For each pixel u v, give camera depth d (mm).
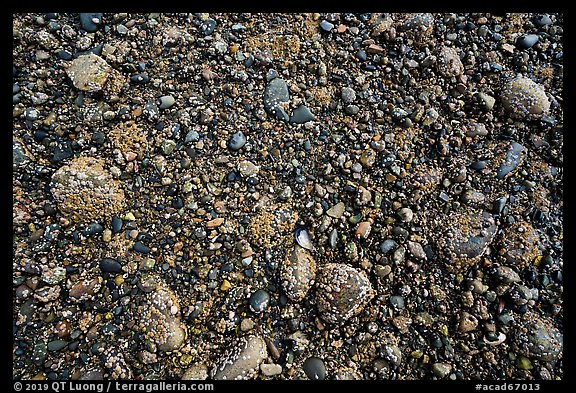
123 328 1868
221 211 1981
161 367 1843
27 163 1979
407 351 1911
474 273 1976
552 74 2260
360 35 2264
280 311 1923
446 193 2061
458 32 2289
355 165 2064
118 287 1905
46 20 2133
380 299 1949
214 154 2055
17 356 1815
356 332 1920
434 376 1875
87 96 2084
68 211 1937
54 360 1821
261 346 1851
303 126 2113
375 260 1981
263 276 1944
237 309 1906
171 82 2129
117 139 2039
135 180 2012
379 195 2041
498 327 1921
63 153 2020
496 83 2225
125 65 2117
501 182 2080
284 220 1983
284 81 2148
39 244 1913
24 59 2082
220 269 1929
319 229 1993
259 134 2094
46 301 1853
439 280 1979
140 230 1966
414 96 2188
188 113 2088
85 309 1890
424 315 1942
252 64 2178
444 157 2105
